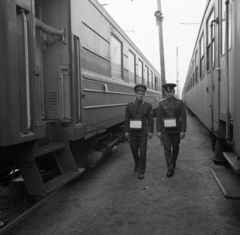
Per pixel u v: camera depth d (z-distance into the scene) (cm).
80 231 287
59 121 385
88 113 440
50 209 346
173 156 498
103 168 545
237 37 279
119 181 458
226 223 297
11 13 266
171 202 361
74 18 392
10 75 264
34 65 300
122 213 330
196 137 892
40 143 368
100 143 569
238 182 298
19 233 285
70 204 362
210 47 524
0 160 326
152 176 481
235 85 290
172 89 473
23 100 288
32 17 298
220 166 528
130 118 474
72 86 380
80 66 405
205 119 638
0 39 260
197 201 362
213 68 502
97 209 344
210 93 531
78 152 449
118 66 675
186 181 447
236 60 284
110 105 576
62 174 376
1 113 263
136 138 483
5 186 418
